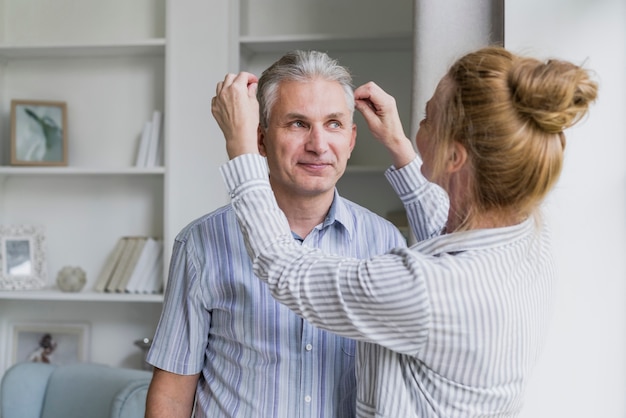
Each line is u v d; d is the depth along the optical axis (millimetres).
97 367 2857
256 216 1358
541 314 1379
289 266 1328
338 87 1558
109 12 3826
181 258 1664
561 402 2246
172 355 1646
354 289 1273
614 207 2197
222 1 3502
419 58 2461
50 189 3910
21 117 3738
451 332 1258
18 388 2908
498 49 1306
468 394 1300
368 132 3596
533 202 1286
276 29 3678
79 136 3871
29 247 3789
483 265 1275
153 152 3646
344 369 1595
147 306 3844
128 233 3857
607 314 2213
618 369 2215
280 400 1572
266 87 1565
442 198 1687
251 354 1601
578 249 2217
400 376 1333
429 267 1251
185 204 3537
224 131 1426
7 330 3934
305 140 1545
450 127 1297
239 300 1608
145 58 3822
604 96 2197
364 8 3615
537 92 1220
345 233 1679
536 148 1246
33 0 3871
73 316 3900
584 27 2211
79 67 3867
